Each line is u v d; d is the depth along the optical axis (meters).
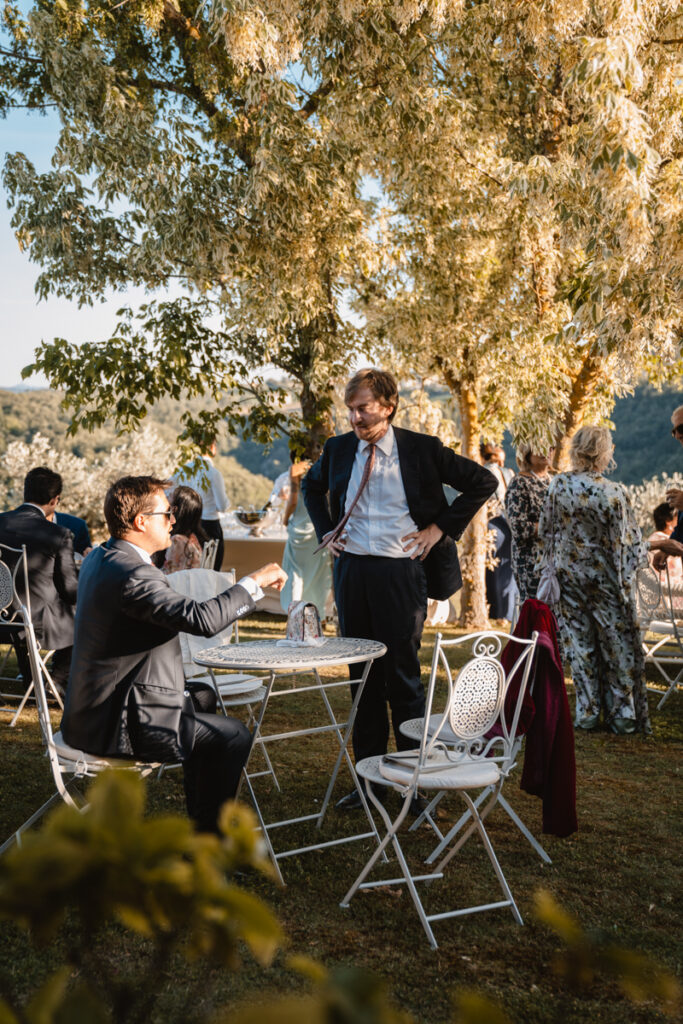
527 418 7.38
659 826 3.63
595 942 0.54
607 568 5.11
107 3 8.09
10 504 14.99
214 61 7.84
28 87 8.43
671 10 5.94
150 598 2.70
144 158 7.28
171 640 2.85
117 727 2.72
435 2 6.45
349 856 3.29
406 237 8.09
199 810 3.01
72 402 7.69
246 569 9.95
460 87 7.38
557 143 7.57
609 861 3.26
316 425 8.19
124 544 2.88
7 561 5.12
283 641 3.61
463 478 3.74
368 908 2.84
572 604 5.21
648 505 14.34
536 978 2.40
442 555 3.85
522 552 5.67
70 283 8.01
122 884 0.54
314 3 6.71
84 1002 0.57
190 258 7.48
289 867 3.17
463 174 7.27
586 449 5.18
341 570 3.78
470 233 7.57
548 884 3.05
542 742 2.99
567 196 6.38
